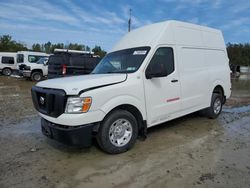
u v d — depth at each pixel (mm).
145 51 5027
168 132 5828
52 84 4328
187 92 5855
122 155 4445
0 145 4973
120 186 3377
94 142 5082
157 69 4824
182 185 3375
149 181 3502
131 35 5906
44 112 4336
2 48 50781
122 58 5336
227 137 5457
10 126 6410
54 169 3898
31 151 4656
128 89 4508
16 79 21875
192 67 6023
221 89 7301
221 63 7242
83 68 13328
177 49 5590
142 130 5055
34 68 19828
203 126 6375
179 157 4332
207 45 6629
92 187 3357
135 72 4742
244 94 13148
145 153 4527
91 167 3963
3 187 3352
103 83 4227
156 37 5215
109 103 4223
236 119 7160
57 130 4047
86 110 3957
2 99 10828
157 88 5055
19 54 22719
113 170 3850
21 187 3355
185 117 7301
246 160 4188
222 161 4145
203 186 3342
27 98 11156
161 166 3977
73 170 3861
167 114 5332
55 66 13227
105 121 4273
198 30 6367
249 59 71938
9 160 4246
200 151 4609
